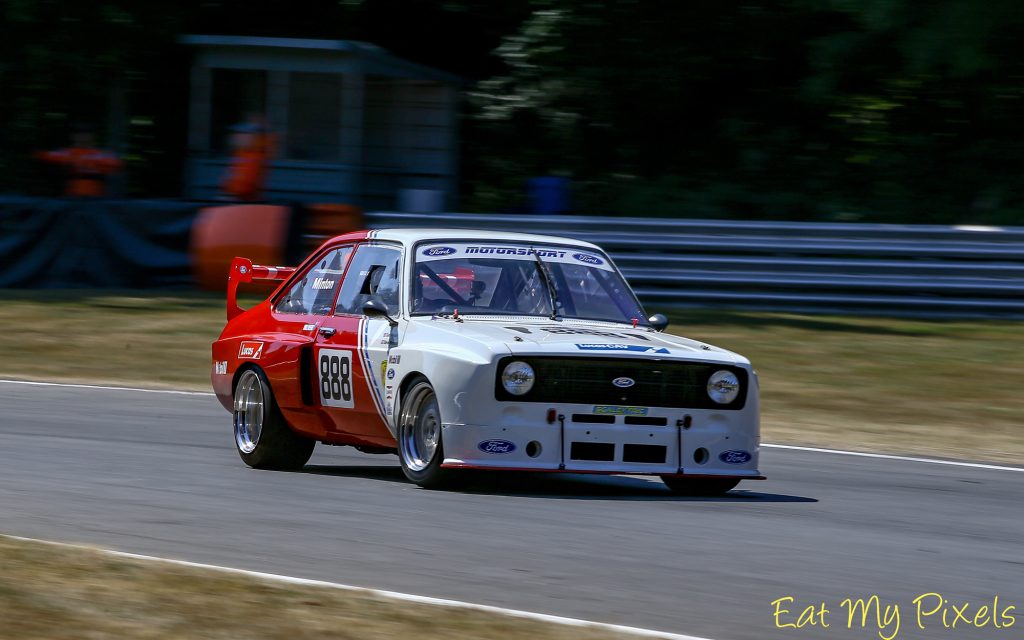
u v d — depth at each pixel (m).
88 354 42.00
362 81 65.12
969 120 63.31
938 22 57.41
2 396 33.88
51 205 55.69
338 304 23.80
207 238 54.50
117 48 66.69
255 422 24.58
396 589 13.72
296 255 54.88
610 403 20.19
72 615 11.73
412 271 22.39
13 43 67.31
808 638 12.31
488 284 22.67
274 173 65.94
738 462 20.92
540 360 19.92
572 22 63.25
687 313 48.25
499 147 70.25
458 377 19.97
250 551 15.55
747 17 63.03
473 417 19.84
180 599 12.42
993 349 41.84
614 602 13.40
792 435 30.44
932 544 17.75
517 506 19.44
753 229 49.34
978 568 16.12
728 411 20.83
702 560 15.77
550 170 68.50
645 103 65.62
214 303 51.69
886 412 33.44
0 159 69.69
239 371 25.20
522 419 19.88
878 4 57.62
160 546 15.73
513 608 13.02
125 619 11.66
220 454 25.81
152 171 69.69
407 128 69.38
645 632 11.80
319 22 74.50
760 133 66.31
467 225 53.22
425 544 16.22
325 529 17.16
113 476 21.89
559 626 11.87
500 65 74.50
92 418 30.39
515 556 15.61
